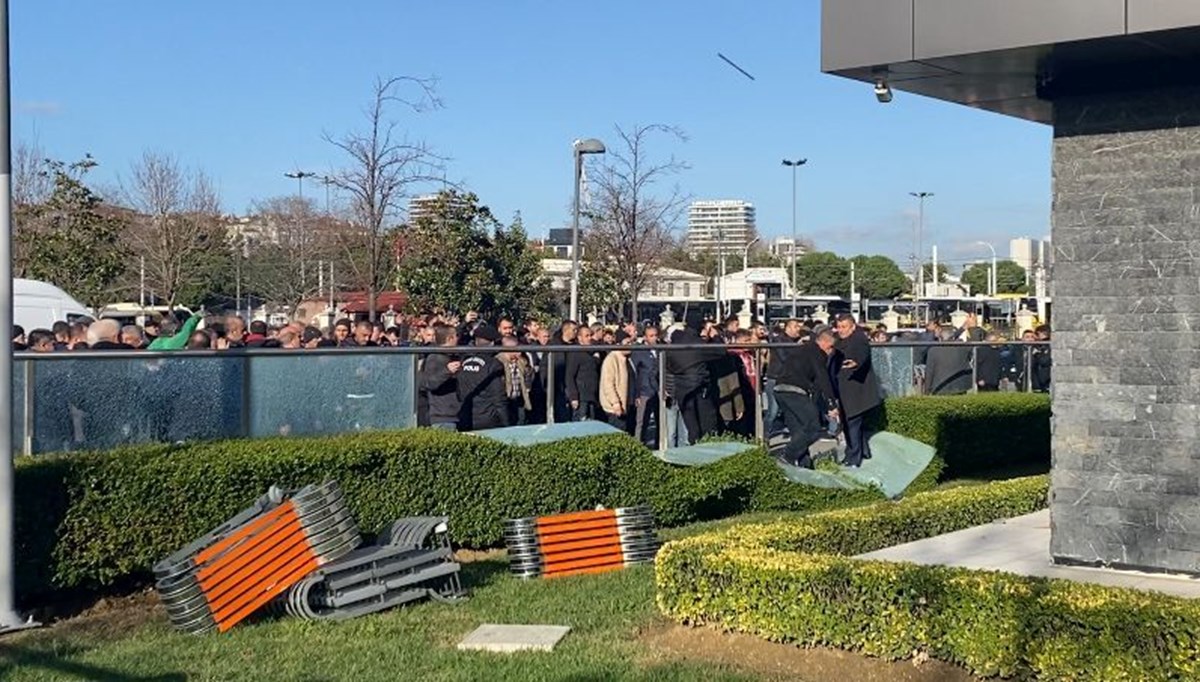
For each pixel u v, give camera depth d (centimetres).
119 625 798
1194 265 764
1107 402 799
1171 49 723
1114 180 793
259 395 981
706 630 729
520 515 1059
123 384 907
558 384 1177
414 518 898
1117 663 570
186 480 876
